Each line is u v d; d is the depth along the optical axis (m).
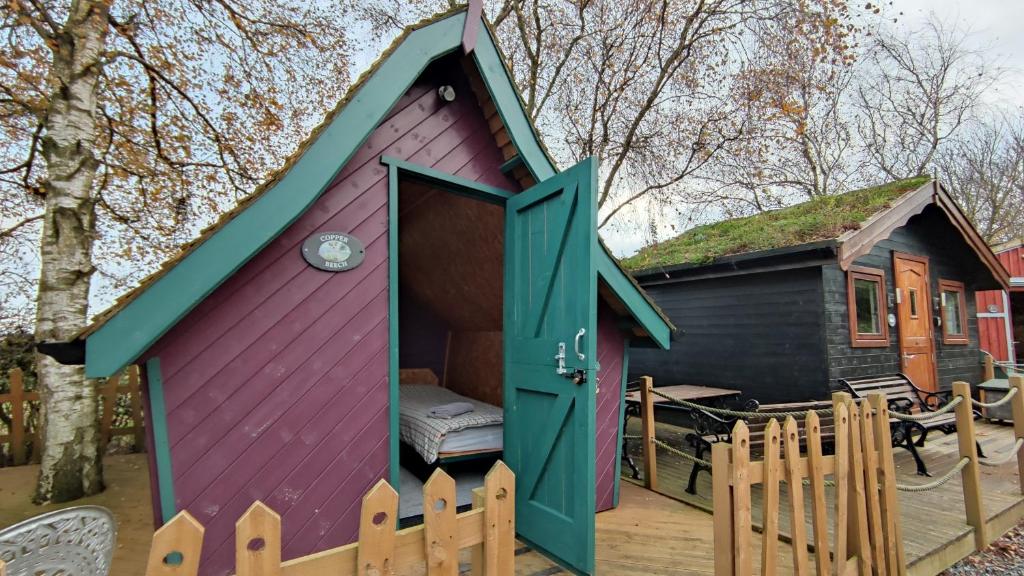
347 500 2.70
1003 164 15.62
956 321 8.06
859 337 5.98
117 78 5.68
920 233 7.48
